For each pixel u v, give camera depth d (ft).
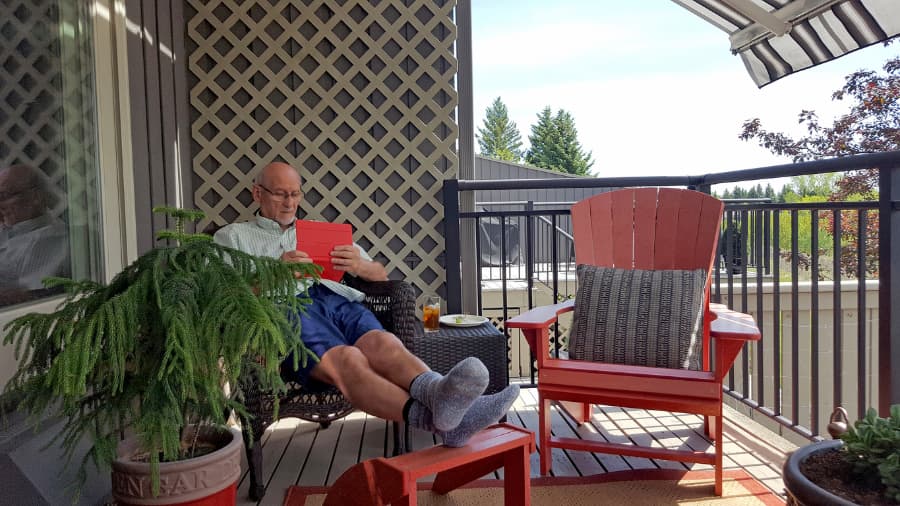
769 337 12.42
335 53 10.54
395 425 7.49
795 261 7.71
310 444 8.27
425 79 10.91
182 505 4.69
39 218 6.10
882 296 5.82
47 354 4.58
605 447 6.82
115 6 7.64
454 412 4.93
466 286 11.25
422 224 10.90
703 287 7.29
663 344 7.05
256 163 10.59
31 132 6.02
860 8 8.63
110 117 7.54
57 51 6.52
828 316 12.19
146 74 8.67
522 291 18.40
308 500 6.52
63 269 6.50
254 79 10.62
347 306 6.97
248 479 7.17
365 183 10.93
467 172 11.21
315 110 10.57
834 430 4.64
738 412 9.16
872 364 11.91
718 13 11.27
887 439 3.87
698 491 6.48
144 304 4.57
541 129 118.32
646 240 8.09
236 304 4.61
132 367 4.72
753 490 6.46
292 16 10.61
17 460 5.08
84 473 4.83
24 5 5.99
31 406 4.55
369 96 10.81
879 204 5.85
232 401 5.19
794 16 9.58
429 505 6.35
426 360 7.91
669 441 7.95
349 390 5.78
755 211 8.64
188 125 10.37
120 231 7.68
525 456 5.40
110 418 4.70
